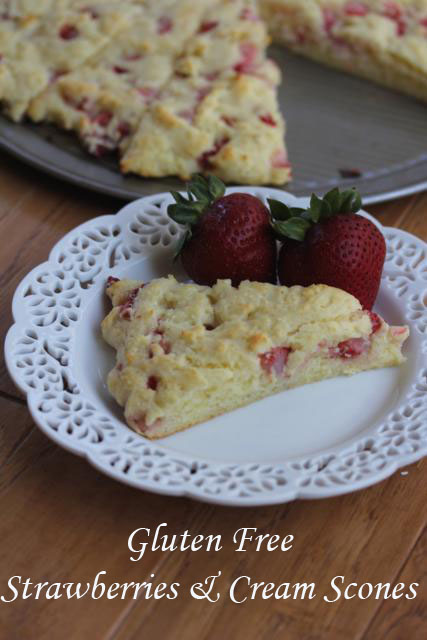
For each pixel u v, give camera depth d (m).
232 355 0.56
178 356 0.56
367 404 0.57
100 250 0.62
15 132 0.74
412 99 0.80
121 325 0.58
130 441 0.54
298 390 0.58
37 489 0.55
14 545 0.53
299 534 0.54
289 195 0.65
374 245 0.59
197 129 0.72
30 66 0.76
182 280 0.63
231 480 0.53
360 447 0.55
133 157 0.71
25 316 0.58
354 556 0.53
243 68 0.77
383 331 0.58
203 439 0.56
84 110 0.74
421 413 0.56
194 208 0.60
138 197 0.70
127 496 0.55
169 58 0.77
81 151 0.73
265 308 0.58
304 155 0.74
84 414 0.55
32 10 0.79
